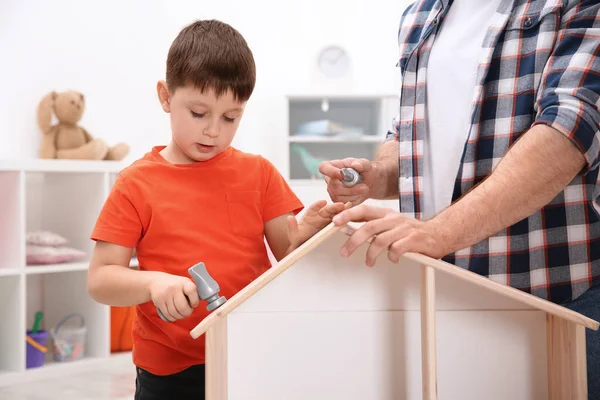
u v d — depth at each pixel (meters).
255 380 0.88
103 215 1.11
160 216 1.11
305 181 4.39
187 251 1.12
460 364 0.90
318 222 1.15
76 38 3.89
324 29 4.81
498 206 0.90
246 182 1.19
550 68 1.00
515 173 0.91
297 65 4.78
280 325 0.89
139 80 4.12
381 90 4.88
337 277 0.90
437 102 1.22
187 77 1.06
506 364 0.91
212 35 1.09
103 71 3.99
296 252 0.84
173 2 4.27
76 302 3.59
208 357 0.80
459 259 1.11
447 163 1.20
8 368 3.22
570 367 0.87
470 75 1.17
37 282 3.71
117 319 3.65
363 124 4.92
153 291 0.94
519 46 1.09
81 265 3.41
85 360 3.39
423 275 0.86
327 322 0.90
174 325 1.11
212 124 1.09
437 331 0.90
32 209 3.69
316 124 4.64
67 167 3.35
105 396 2.87
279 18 4.73
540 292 1.08
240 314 0.88
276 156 4.74
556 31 1.06
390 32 4.89
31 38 3.73
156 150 1.20
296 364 0.89
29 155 3.71
